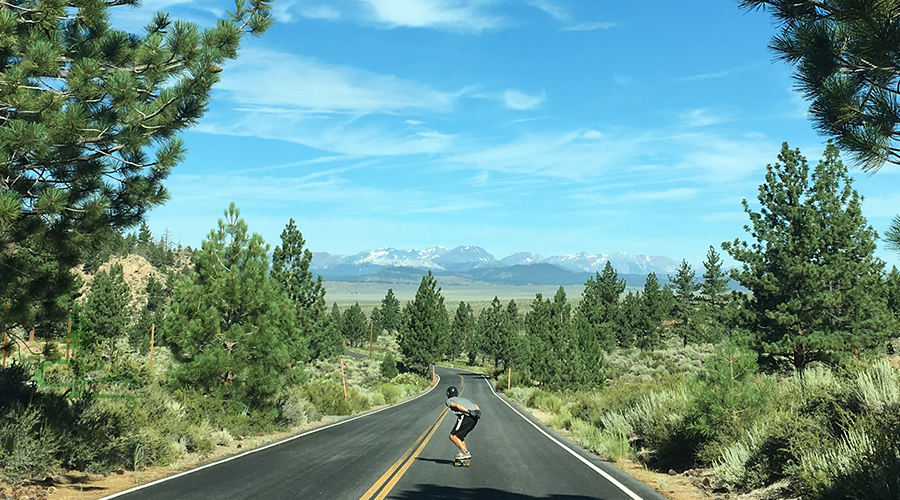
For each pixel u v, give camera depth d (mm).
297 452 13602
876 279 25969
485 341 101500
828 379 11406
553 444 16578
